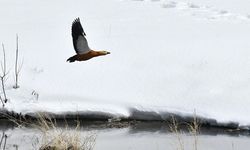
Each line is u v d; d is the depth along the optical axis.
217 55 15.27
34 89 13.61
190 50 15.62
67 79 14.05
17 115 13.02
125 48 15.74
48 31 17.23
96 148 11.59
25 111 13.02
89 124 12.97
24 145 11.75
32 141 12.00
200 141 12.12
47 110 12.98
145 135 12.50
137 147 11.73
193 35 17.11
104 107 13.12
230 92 13.51
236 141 12.13
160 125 12.94
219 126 12.68
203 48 15.80
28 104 13.16
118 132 12.67
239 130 12.57
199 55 15.29
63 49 15.71
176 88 13.71
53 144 11.39
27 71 14.31
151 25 18.25
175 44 16.12
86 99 13.34
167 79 14.06
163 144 11.99
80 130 12.61
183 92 13.55
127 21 18.69
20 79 13.95
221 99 13.28
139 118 13.10
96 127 12.86
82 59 7.12
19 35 16.70
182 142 11.39
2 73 14.14
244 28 18.00
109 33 17.08
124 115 13.05
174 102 13.20
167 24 18.42
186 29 17.83
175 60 15.01
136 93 13.55
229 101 13.19
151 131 12.76
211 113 12.80
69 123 12.95
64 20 18.53
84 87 13.76
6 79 13.84
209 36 17.02
